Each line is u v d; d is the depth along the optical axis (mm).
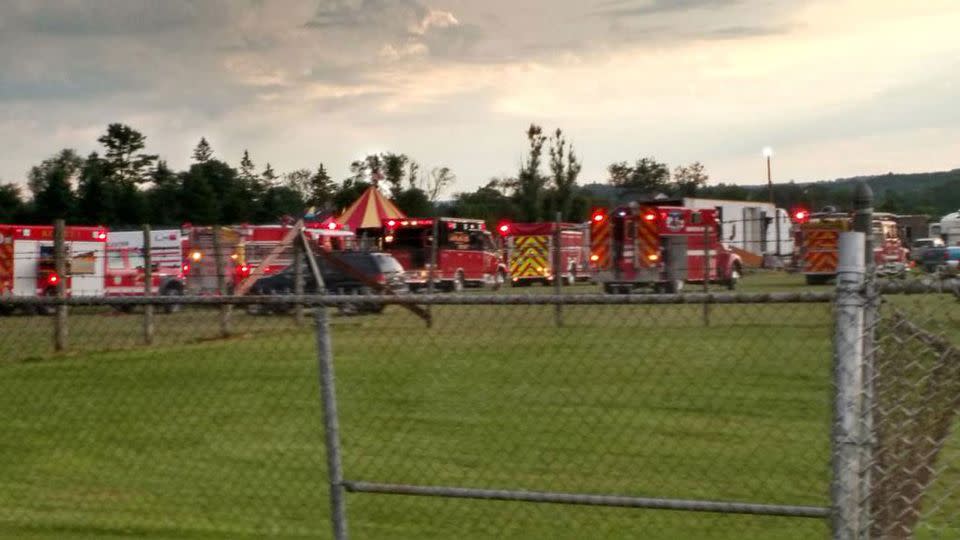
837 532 6398
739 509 6809
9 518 10117
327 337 7789
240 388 15148
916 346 7488
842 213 37406
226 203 73062
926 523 8289
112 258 35281
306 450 12297
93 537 9578
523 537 9531
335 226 43531
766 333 17266
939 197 100812
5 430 13273
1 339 21984
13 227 33844
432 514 10203
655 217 35250
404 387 14570
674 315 20047
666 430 12430
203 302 8172
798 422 12625
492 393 14055
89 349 19453
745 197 89812
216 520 10047
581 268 45656
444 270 47969
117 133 71562
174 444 12578
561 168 76250
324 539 9531
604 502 7184
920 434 7016
